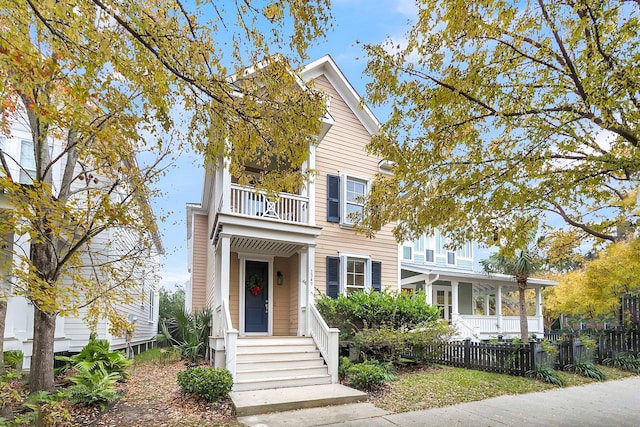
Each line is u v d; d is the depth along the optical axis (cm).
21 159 953
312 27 397
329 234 1165
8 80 359
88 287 668
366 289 1149
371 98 557
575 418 582
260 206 973
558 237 799
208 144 468
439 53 507
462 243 655
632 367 1015
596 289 1086
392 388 750
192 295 1512
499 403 664
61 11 292
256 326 1098
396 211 645
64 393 573
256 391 693
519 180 535
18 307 797
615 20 411
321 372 805
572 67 441
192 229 1569
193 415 568
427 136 536
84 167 680
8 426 443
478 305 2617
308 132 461
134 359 1163
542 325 1741
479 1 421
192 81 377
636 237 694
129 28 319
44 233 530
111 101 424
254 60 437
